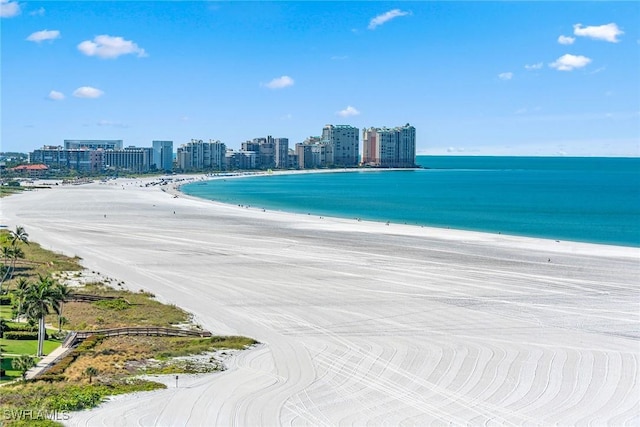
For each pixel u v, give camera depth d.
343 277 131.25
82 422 62.28
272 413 65.00
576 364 79.31
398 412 65.44
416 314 102.56
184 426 61.88
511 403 67.75
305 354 83.56
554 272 137.25
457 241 184.62
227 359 82.00
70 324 97.94
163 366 79.62
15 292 105.81
